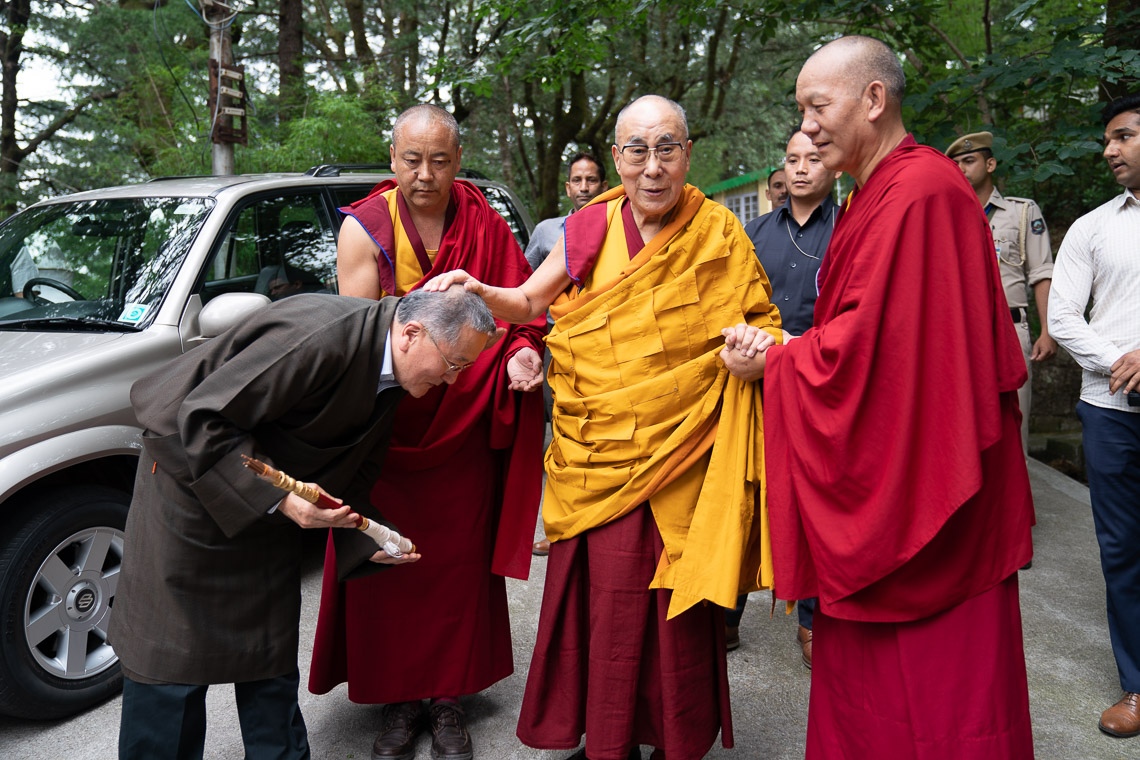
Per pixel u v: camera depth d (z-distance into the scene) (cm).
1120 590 294
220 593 220
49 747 291
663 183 232
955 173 200
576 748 278
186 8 844
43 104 976
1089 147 479
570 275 248
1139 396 280
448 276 237
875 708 210
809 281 361
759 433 238
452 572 279
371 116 741
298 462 218
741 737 290
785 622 378
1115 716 289
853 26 596
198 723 227
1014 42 546
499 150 1334
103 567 319
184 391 211
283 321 211
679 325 235
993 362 196
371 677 279
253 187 391
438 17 1125
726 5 709
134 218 381
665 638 238
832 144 212
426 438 269
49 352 323
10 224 405
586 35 703
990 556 203
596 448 241
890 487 195
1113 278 299
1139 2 518
